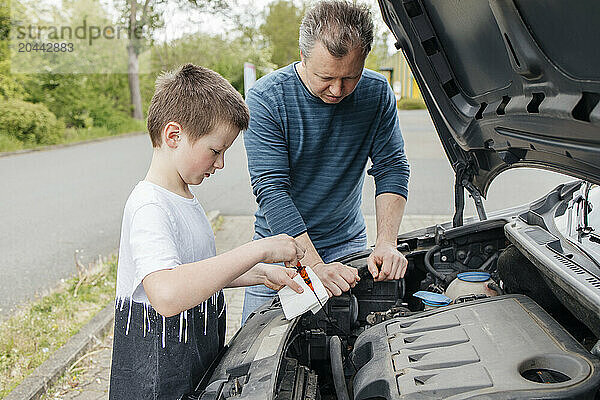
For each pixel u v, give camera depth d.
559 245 1.89
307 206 2.66
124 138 21.56
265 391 1.50
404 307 2.27
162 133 1.69
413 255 2.52
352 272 2.10
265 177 2.40
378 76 2.54
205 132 1.66
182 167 1.71
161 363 1.70
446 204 8.02
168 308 1.48
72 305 4.62
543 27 1.42
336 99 2.25
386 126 2.61
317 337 2.02
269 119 2.43
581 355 1.43
